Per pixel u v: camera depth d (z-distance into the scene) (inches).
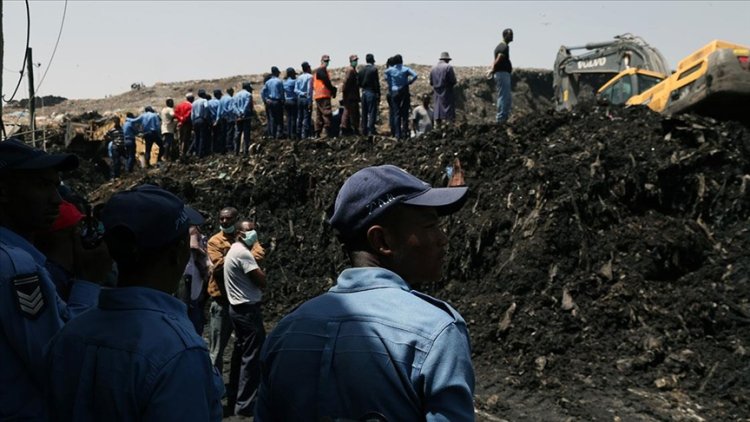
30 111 587.5
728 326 299.6
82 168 812.0
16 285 101.2
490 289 352.5
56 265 125.9
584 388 284.2
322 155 520.1
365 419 68.3
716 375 279.0
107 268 127.8
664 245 340.8
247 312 262.8
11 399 100.3
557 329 317.1
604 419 260.1
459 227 386.6
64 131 887.7
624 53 653.3
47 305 104.6
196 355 83.0
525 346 312.5
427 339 69.2
